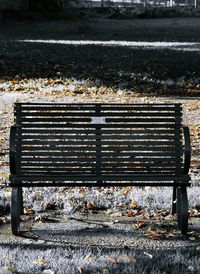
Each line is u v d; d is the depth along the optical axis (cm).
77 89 1385
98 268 409
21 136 508
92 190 610
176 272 403
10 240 471
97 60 1880
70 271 404
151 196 576
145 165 509
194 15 5544
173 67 1706
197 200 564
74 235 483
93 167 507
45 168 505
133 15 5288
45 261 420
